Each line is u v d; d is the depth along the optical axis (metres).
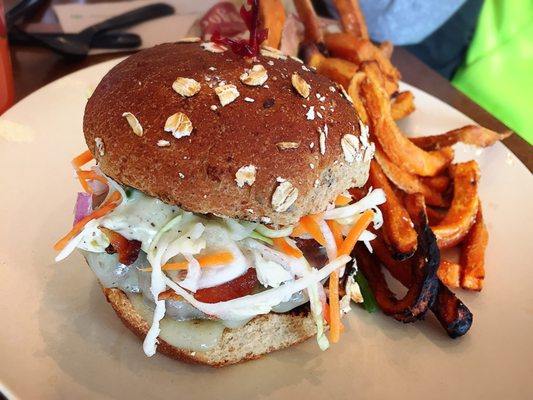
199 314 0.18
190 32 0.34
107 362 0.19
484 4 0.46
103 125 0.17
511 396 0.19
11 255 0.22
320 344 0.18
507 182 0.28
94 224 0.17
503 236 0.25
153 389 0.18
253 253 0.17
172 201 0.16
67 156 0.26
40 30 0.33
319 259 0.18
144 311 0.18
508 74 0.45
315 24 0.30
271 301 0.17
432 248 0.21
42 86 0.31
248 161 0.16
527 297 0.23
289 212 0.16
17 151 0.26
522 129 0.42
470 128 0.28
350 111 0.18
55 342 0.19
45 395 0.17
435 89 0.36
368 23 0.45
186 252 0.16
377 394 0.19
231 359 0.19
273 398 0.19
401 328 0.22
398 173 0.25
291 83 0.17
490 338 0.21
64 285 0.21
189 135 0.16
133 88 0.17
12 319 0.19
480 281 0.23
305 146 0.16
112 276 0.18
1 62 0.27
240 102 0.16
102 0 0.36
